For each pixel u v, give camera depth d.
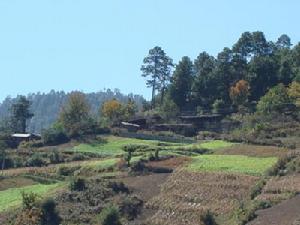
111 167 92.00
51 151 116.44
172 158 93.31
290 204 62.94
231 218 64.38
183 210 69.06
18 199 80.44
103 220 65.31
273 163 83.19
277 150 94.25
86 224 68.00
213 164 85.31
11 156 113.75
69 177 91.31
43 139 130.75
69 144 126.00
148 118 155.88
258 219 60.59
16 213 71.62
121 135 132.12
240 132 122.12
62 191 77.75
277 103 139.62
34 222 67.56
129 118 156.25
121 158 97.75
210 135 128.38
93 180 80.81
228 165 83.88
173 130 139.88
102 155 110.69
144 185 79.62
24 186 88.50
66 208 71.94
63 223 68.31
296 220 56.19
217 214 66.81
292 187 68.62
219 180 76.81
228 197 71.06
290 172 76.50
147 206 72.31
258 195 68.44
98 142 125.38
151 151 101.81
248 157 90.12
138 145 113.31
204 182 76.75
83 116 148.38
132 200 73.25
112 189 77.44
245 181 75.25
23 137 138.00
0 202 79.75
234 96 157.50
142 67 198.25
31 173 96.75
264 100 141.75
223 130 137.50
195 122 147.25
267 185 71.12
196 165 85.69
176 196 73.69
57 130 132.00
